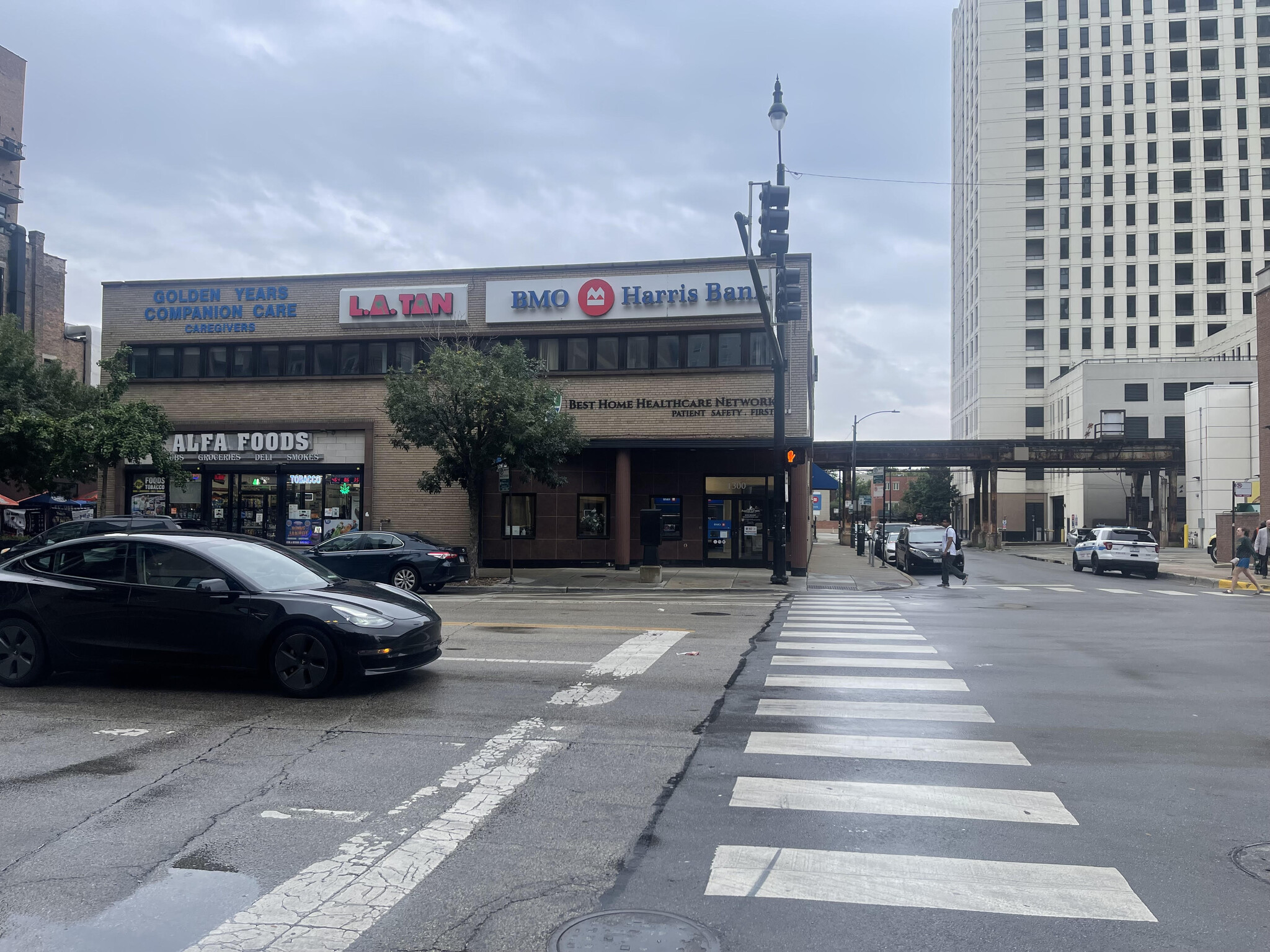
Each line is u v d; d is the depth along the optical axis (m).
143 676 8.99
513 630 12.63
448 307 27.00
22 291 39.81
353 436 27.64
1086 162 82.94
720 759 6.20
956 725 7.18
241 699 8.07
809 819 5.03
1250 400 52.09
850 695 8.28
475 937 3.64
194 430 28.14
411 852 4.54
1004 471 81.81
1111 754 6.37
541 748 6.48
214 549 8.64
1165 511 59.66
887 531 40.44
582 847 4.62
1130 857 4.50
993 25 85.00
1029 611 16.17
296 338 27.89
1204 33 81.12
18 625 8.50
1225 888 4.14
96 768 5.98
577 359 26.67
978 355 85.44
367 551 19.88
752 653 10.63
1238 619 14.83
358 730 6.98
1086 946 3.58
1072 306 82.56
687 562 26.75
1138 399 67.50
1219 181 80.38
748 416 25.64
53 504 29.89
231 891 4.07
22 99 49.00
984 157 84.75
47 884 4.14
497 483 27.11
